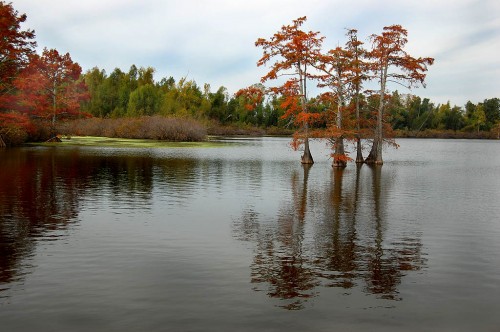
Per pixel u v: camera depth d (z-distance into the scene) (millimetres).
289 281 8781
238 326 6855
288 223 13992
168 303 7660
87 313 7242
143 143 63875
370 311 7473
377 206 17312
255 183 23734
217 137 103562
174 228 13078
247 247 11141
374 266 9797
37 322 6914
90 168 29312
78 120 81438
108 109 107500
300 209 16438
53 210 15453
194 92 115750
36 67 55250
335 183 24359
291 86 35625
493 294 8289
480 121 131875
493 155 55406
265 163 36781
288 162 38375
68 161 33844
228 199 18453
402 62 36156
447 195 20531
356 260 10211
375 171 31969
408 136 131375
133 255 10328
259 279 8867
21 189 20000
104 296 7918
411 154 57125
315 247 11227
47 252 10469
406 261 10195
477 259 10414
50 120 60938
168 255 10375
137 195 19000
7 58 47406
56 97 59906
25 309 7359
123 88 108625
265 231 12867
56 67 58406
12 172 26281
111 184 22078
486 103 136125
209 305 7598
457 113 135875
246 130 122875
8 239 11586
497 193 21312
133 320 7012
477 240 12164
